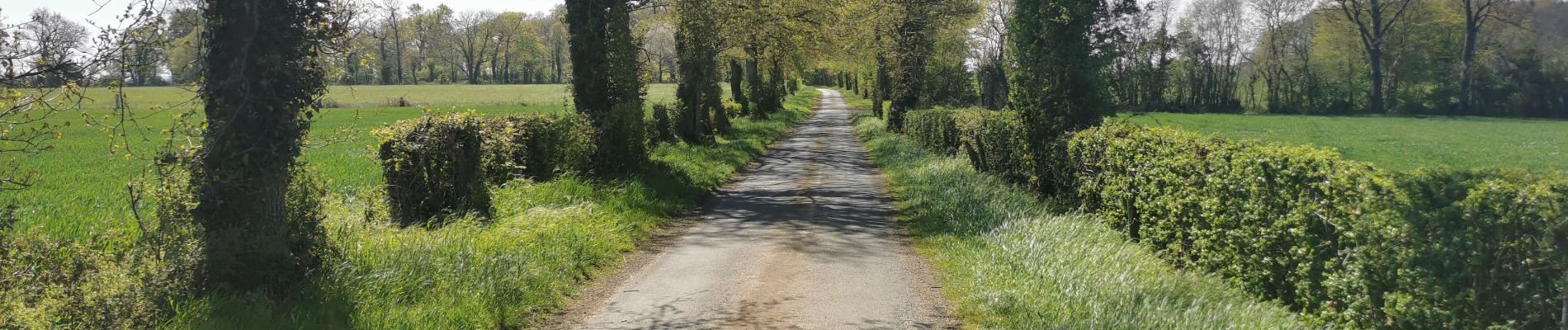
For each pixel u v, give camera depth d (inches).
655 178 620.1
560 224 389.7
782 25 1055.6
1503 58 2370.8
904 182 666.8
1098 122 529.3
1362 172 214.2
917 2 1320.1
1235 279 283.3
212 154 247.4
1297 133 1668.3
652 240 432.8
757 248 398.6
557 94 3312.0
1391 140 1464.1
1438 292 182.7
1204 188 305.1
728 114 1605.6
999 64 1688.0
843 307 279.4
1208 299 259.9
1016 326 247.1
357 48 277.1
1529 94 2289.6
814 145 1229.1
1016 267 311.0
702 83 1105.4
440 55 4402.1
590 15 697.6
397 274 273.1
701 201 595.5
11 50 200.1
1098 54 535.2
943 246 390.9
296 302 245.6
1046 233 363.6
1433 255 184.1
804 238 423.8
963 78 1792.6
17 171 229.0
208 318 220.7
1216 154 297.7
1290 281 251.9
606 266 355.9
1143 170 369.4
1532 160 1107.9
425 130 429.7
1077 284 274.2
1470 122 2025.1
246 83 243.6
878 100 1891.0
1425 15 2447.1
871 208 552.7
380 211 384.8
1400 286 194.9
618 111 649.6
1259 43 2723.9
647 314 272.7
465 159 430.3
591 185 537.6
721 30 1047.0
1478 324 174.4
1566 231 154.3
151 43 221.6
